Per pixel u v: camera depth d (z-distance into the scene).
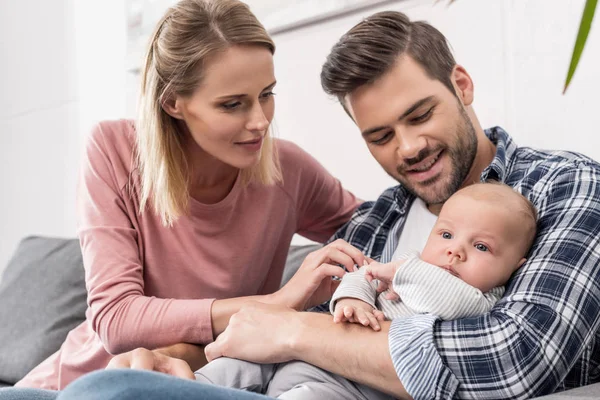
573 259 1.03
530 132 1.61
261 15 2.18
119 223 1.45
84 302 2.00
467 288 1.10
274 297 1.33
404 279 1.14
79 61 2.93
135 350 1.17
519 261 1.14
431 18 1.79
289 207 1.60
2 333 2.06
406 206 1.46
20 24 3.27
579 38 0.73
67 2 2.98
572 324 0.99
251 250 1.53
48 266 2.12
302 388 1.07
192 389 0.78
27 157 3.26
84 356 1.52
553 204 1.14
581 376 1.10
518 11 1.61
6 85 3.38
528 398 0.96
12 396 0.95
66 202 3.04
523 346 0.97
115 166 1.48
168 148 1.42
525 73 1.61
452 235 1.18
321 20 2.02
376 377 1.04
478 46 1.70
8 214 3.40
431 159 1.29
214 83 1.31
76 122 2.97
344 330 1.10
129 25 2.61
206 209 1.48
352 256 1.32
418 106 1.26
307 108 2.09
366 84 1.29
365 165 1.93
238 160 1.37
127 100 2.69
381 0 1.85
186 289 1.49
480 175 1.37
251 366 1.16
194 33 1.32
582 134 1.51
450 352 0.99
